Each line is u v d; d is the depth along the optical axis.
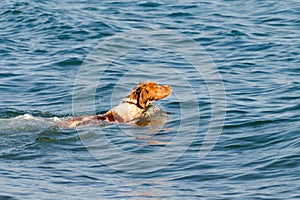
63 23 62.44
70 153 31.91
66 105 41.00
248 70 48.44
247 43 56.00
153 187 27.83
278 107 38.50
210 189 27.39
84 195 26.95
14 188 27.39
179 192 27.22
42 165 30.36
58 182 28.36
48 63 51.19
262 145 32.22
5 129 34.75
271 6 69.50
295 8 68.19
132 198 26.73
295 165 29.28
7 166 30.12
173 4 70.88
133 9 68.81
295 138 32.59
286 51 53.31
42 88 44.97
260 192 26.73
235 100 40.44
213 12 67.38
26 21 63.88
